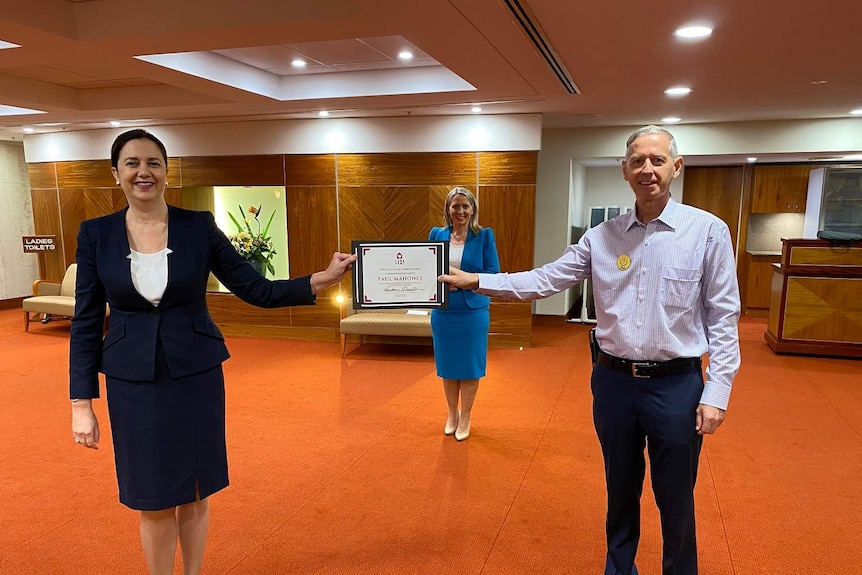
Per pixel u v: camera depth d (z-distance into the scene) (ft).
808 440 13.21
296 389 17.56
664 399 6.59
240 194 26.11
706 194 30.17
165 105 20.03
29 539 9.27
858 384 17.47
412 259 8.16
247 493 10.78
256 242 25.22
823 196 25.44
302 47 15.48
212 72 16.02
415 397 16.70
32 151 27.68
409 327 20.81
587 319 28.19
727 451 12.62
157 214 6.84
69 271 26.37
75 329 6.74
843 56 13.76
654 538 9.29
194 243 6.84
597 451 12.69
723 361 6.37
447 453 12.61
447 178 22.80
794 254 20.70
